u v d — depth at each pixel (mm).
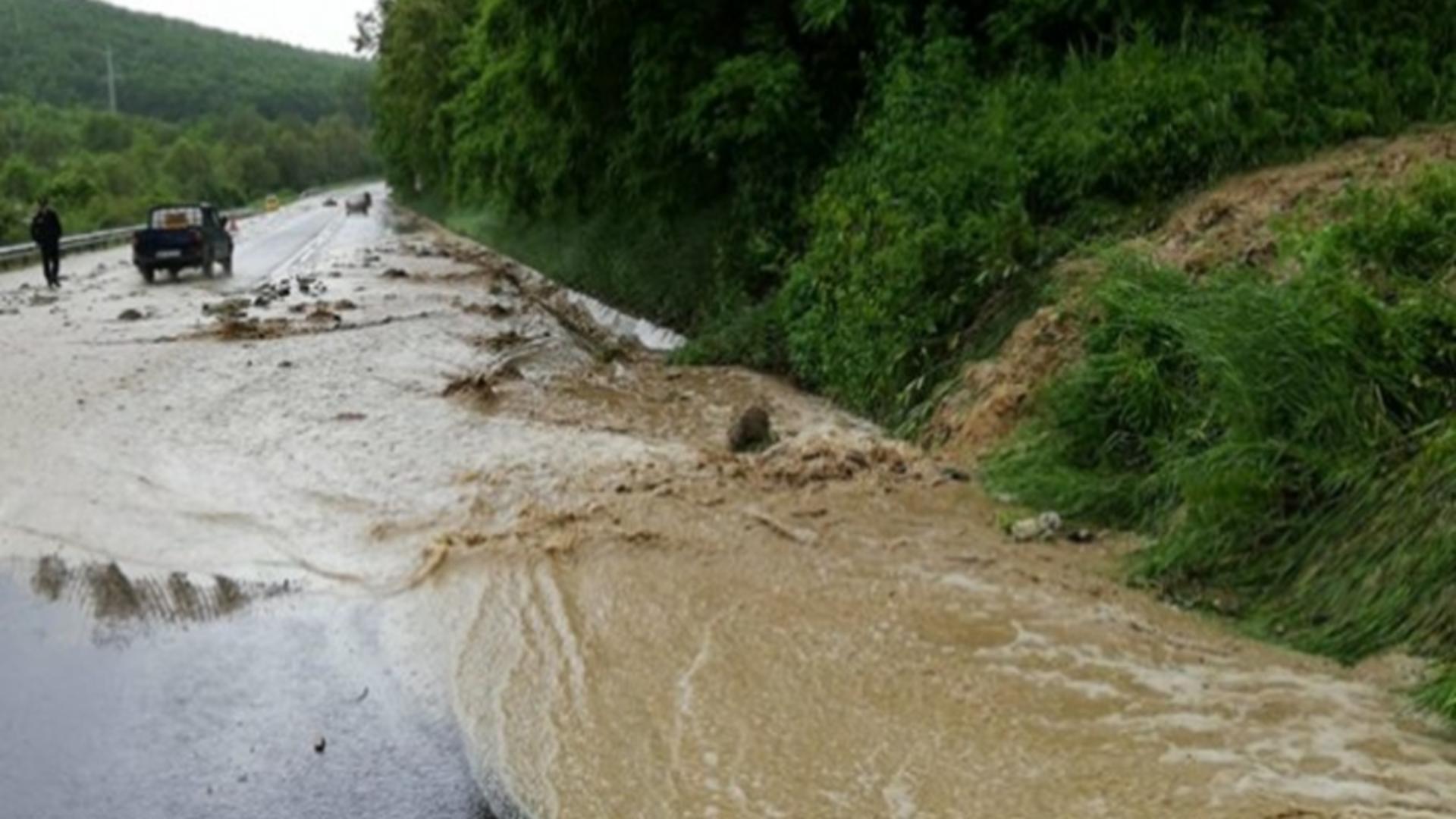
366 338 15414
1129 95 10539
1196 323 6754
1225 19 11695
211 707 4961
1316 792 3939
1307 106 10523
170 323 17297
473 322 17578
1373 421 5816
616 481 7926
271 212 79938
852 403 10820
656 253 19750
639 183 16797
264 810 4141
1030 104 11359
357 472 8438
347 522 7344
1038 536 6602
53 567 6574
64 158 79688
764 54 14148
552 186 20391
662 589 6016
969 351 9617
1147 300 7387
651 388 12086
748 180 14789
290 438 9500
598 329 18609
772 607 5750
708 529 6867
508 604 5918
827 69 14469
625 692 4934
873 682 4922
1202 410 6711
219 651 5523
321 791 4266
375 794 4242
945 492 7457
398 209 76750
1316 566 5480
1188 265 8164
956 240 10172
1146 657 5086
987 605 5695
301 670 5320
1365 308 6172
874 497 7395
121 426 9930
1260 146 10156
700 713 4727
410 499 7746
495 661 5297
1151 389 6977
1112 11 12258
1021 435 7902
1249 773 4090
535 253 29719
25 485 8094
